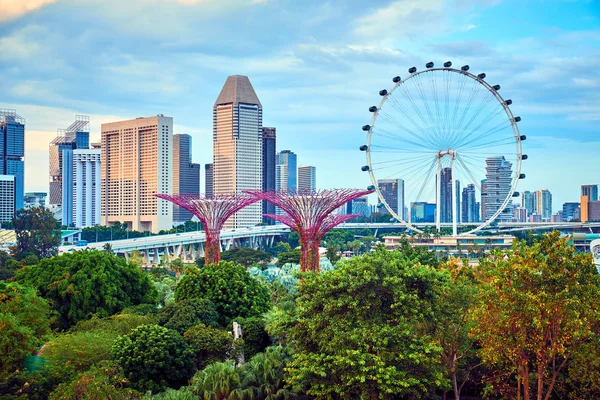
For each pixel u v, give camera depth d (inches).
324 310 2783.0
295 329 2883.9
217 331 3425.2
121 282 4424.2
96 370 2605.8
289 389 2930.6
